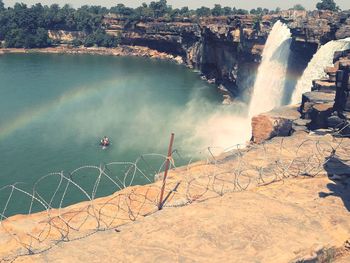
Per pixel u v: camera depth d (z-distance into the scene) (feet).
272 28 390.21
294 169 92.43
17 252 57.57
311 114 151.33
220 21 602.85
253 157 101.55
